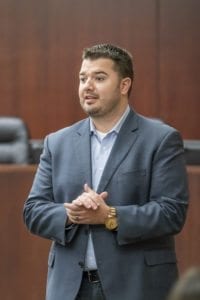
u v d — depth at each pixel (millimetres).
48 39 14195
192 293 2834
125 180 5230
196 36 13758
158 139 5312
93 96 5309
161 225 5129
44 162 5547
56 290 5281
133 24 13875
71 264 5250
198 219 7570
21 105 14305
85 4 14031
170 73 13828
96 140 5438
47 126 14273
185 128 13852
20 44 14297
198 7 13727
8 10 14289
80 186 5309
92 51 5379
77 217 5062
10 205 7996
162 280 5234
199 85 13773
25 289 7984
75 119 14180
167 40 13812
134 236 5109
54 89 14227
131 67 5449
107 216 5074
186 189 5336
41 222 5297
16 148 10719
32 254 7969
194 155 10219
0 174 7988
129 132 5379
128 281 5164
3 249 7996
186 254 7598
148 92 13898
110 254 5172
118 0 13898
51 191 5477
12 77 14320
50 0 14148
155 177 5246
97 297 5203
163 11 13789
